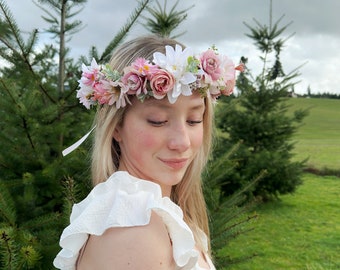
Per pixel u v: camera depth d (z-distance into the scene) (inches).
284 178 346.9
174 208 40.7
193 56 41.5
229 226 131.8
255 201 149.9
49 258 100.4
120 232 34.2
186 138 40.3
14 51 126.6
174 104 40.1
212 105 49.6
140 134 40.3
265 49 352.2
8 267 79.0
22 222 121.4
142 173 41.9
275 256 254.2
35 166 136.5
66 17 152.4
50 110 131.5
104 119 43.3
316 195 412.2
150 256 33.7
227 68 45.9
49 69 159.8
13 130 136.2
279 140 362.0
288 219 330.0
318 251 264.8
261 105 354.9
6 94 125.3
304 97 1590.8
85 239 36.8
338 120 1154.0
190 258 36.4
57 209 140.0
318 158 631.8
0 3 113.5
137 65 39.1
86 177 124.5
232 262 149.8
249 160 335.6
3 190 111.4
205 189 142.3
